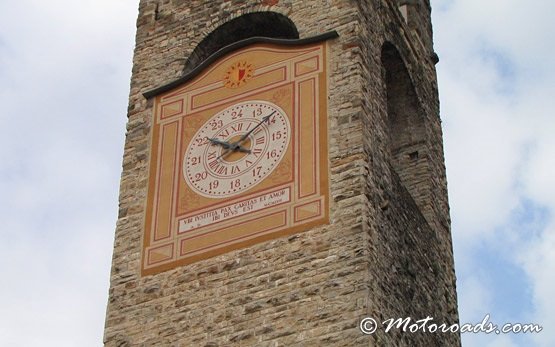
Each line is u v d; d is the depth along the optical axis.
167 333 29.48
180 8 36.22
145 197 32.22
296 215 29.70
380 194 30.31
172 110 33.56
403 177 35.38
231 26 35.19
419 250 31.95
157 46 35.62
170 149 32.78
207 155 32.06
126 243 31.59
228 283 29.48
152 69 35.12
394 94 36.50
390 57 35.69
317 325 27.78
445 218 35.25
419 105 36.38
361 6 33.22
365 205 29.19
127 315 30.27
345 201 29.34
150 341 29.55
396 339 28.34
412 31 38.00
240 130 32.06
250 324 28.59
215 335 28.86
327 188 29.75
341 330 27.42
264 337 28.23
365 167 29.91
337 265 28.44
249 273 29.38
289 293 28.58
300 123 31.25
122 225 31.97
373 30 33.69
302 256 28.98
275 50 32.97
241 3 35.16
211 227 30.66
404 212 31.67
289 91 32.03
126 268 31.11
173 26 35.88
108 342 30.03
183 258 30.50
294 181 30.30
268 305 28.64
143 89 34.69
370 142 30.73
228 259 29.86
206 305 29.42
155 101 34.06
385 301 28.48
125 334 29.97
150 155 33.00
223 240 30.27
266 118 31.84
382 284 28.66
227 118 32.50
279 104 31.95
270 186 30.55
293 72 32.31
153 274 30.62
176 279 30.25
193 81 33.78
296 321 28.08
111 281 31.03
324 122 30.94
